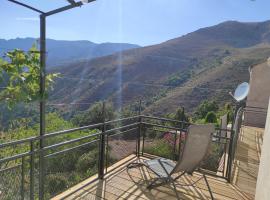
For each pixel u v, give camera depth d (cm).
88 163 409
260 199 285
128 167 388
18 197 240
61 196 300
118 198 303
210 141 303
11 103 219
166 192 323
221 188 346
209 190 308
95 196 304
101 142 348
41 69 235
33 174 251
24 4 218
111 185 334
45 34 236
